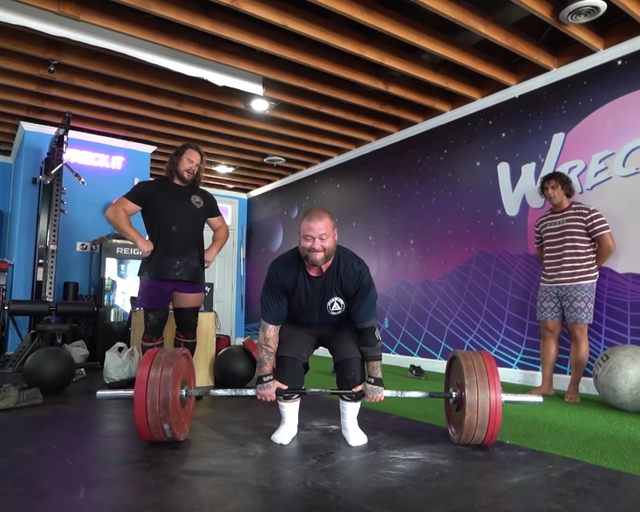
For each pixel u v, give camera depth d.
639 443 2.07
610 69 3.28
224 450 1.95
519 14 3.25
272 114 4.56
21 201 4.77
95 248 4.73
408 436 2.18
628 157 3.16
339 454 1.90
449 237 4.41
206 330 3.41
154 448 1.96
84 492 1.50
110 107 4.41
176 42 3.33
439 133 4.56
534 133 3.74
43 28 2.99
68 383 3.08
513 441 2.10
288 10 3.03
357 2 2.94
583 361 2.98
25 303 3.40
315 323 2.01
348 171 5.69
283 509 1.38
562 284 3.07
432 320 4.54
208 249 2.89
